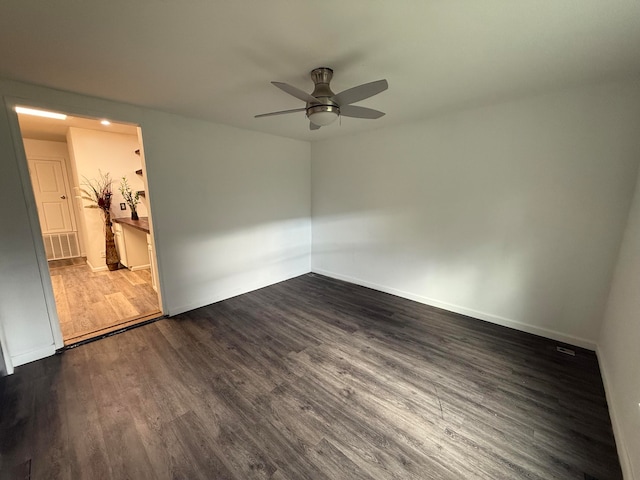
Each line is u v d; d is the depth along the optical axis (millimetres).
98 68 1811
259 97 2357
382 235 3730
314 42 1516
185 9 1227
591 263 2332
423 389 1954
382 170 3586
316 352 2398
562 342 2541
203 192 3172
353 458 1453
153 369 2154
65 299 3436
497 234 2775
